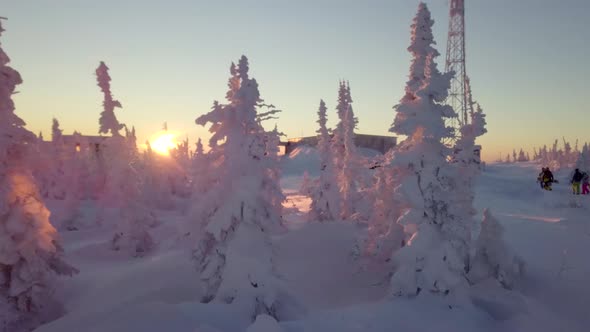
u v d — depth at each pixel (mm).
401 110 12125
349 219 24000
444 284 10688
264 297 9961
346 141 25016
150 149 41438
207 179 12125
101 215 33750
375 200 16641
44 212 13242
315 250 19969
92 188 40500
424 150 12008
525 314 10109
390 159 12422
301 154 108812
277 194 11797
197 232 11852
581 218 23469
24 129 13148
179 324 7707
